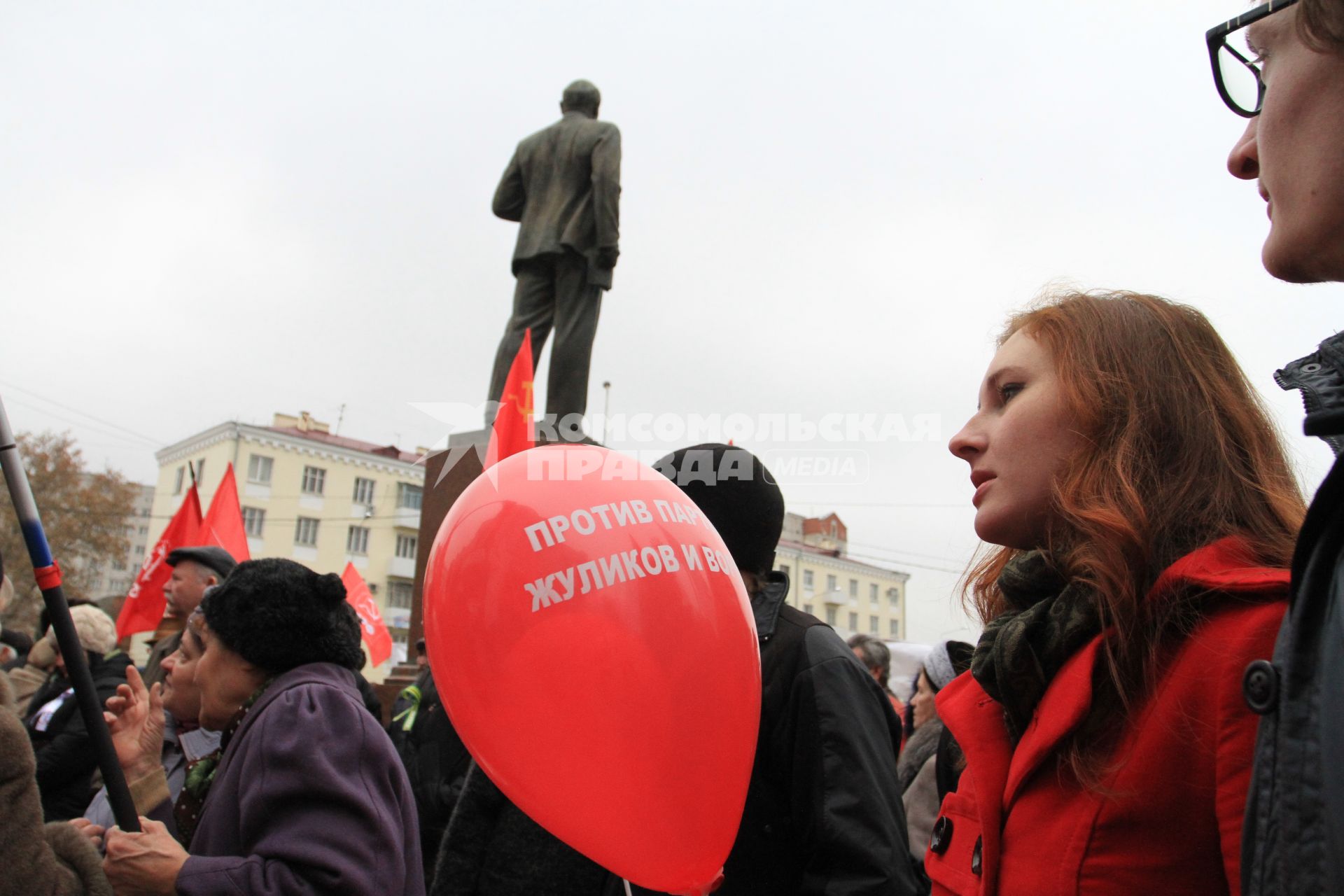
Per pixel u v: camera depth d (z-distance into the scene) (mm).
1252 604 1002
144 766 2248
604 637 1318
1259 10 854
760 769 1855
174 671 2381
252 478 38562
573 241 6375
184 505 5246
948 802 1310
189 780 2156
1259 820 778
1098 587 1068
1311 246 793
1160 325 1252
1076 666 1096
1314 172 780
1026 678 1148
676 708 1312
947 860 1258
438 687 1490
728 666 1370
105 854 1829
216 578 3783
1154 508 1129
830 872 1692
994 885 1112
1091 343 1240
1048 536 1229
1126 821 996
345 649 2088
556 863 2049
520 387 2855
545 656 1323
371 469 41438
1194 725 984
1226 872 927
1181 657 1025
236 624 2045
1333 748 714
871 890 1631
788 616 1973
